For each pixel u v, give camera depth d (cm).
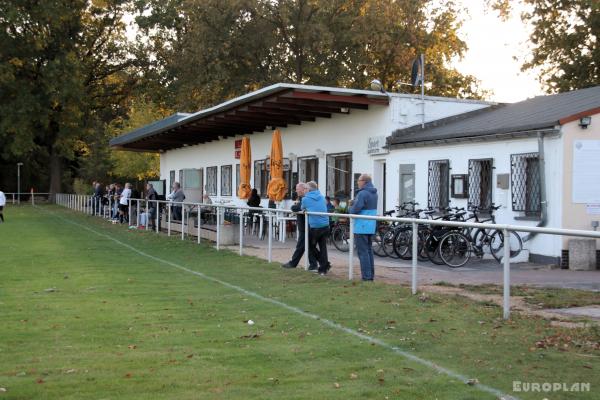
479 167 1722
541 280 909
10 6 4825
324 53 4106
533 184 1549
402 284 1076
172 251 1736
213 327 790
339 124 2322
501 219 1638
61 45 5162
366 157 2170
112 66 5775
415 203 1834
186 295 1032
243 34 4106
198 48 4056
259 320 830
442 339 703
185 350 677
